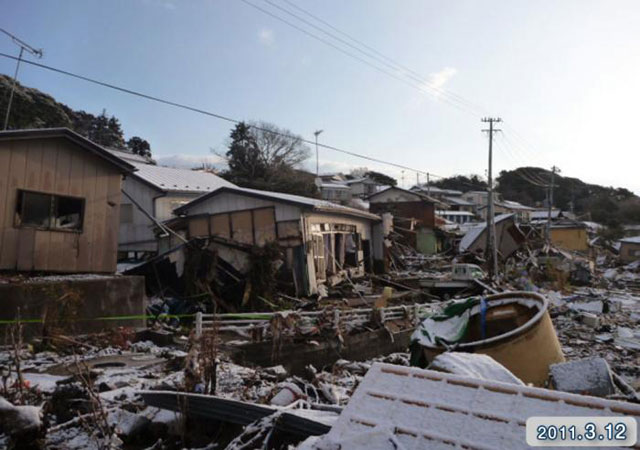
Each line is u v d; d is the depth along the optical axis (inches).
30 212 412.8
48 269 420.5
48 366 296.4
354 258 844.6
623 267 1803.6
